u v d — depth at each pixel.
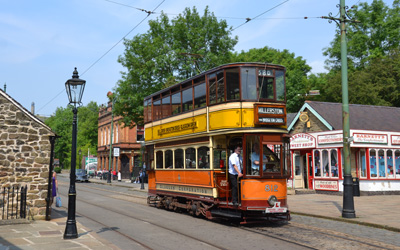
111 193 28.52
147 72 34.72
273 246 9.47
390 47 44.59
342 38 15.38
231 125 12.73
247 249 9.15
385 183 24.69
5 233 10.97
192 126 15.08
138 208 18.36
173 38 36.44
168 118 17.44
